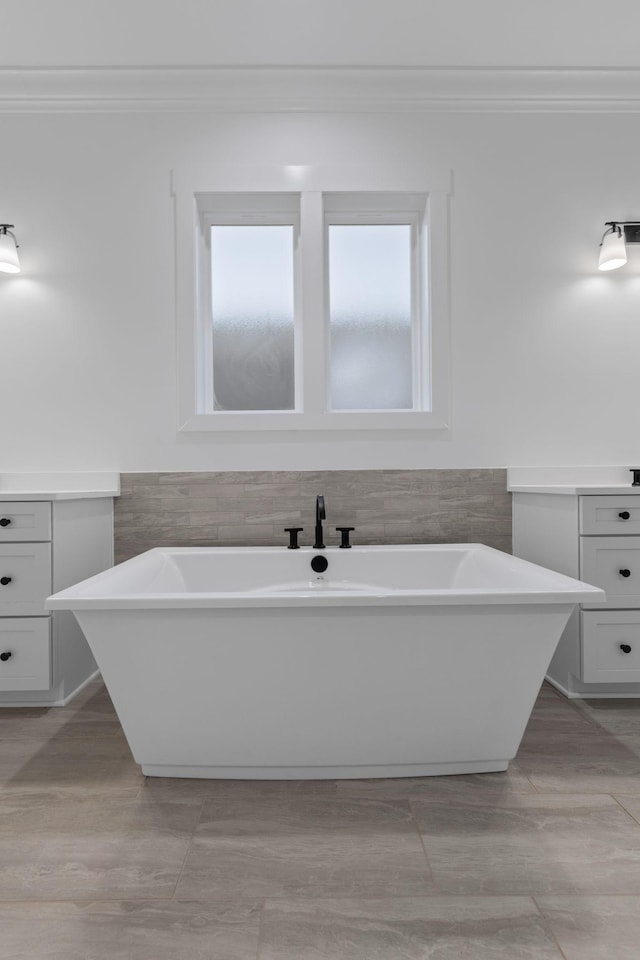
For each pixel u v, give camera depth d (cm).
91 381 229
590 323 234
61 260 229
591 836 121
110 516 225
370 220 244
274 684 136
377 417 229
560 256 234
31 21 196
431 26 202
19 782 144
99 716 183
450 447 232
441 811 130
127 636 133
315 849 117
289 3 190
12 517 180
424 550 212
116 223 228
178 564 207
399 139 230
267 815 129
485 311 233
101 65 219
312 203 228
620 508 186
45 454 229
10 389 229
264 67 220
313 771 144
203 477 228
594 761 153
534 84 228
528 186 233
